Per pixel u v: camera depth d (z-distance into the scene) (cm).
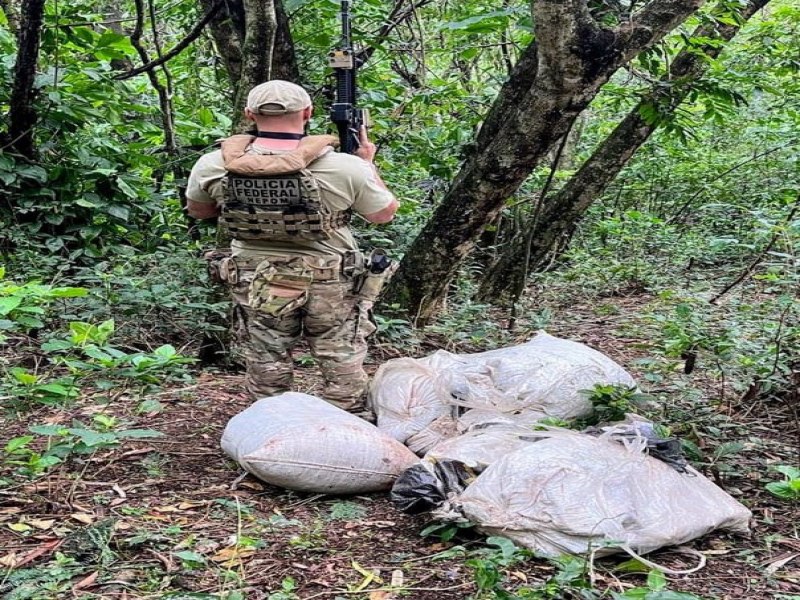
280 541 273
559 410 354
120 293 515
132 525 279
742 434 395
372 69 734
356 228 710
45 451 314
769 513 308
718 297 658
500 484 270
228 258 356
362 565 258
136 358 324
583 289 822
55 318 510
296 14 698
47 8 668
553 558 251
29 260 584
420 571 254
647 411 397
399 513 299
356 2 704
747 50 908
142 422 387
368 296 368
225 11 617
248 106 339
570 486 264
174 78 870
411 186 830
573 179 809
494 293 774
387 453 313
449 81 838
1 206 659
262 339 366
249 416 333
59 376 430
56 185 669
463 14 744
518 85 582
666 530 263
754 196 1032
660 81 609
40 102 671
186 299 510
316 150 330
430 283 558
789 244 547
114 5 959
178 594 229
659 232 955
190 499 305
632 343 614
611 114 1208
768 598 243
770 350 444
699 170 1161
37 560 253
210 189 347
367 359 520
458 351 556
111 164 700
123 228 721
